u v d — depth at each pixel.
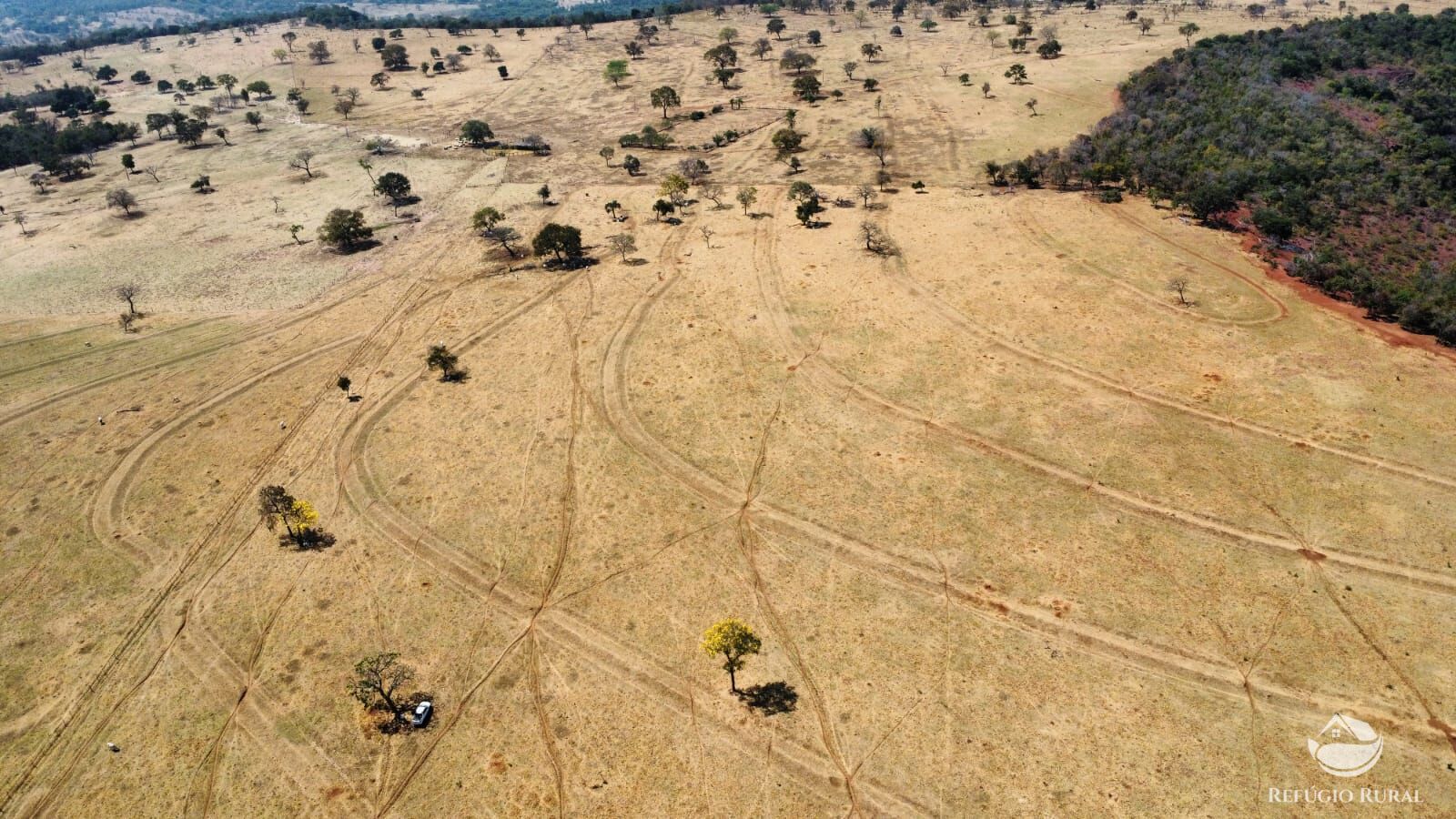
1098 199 87.81
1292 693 36.81
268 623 44.31
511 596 45.06
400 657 41.72
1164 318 64.75
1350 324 61.84
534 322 73.25
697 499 51.03
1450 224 73.19
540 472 54.25
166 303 83.06
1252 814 32.34
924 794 33.91
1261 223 74.69
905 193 95.94
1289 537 44.62
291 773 36.44
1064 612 41.59
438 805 34.59
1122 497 48.28
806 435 55.75
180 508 53.50
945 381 59.94
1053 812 32.91
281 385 66.56
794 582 44.56
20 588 47.78
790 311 71.00
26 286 88.69
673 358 65.75
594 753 36.38
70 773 37.22
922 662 39.62
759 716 37.56
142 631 44.47
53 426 62.69
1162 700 37.00
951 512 48.28
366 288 83.44
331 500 53.22
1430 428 50.75
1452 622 39.25
